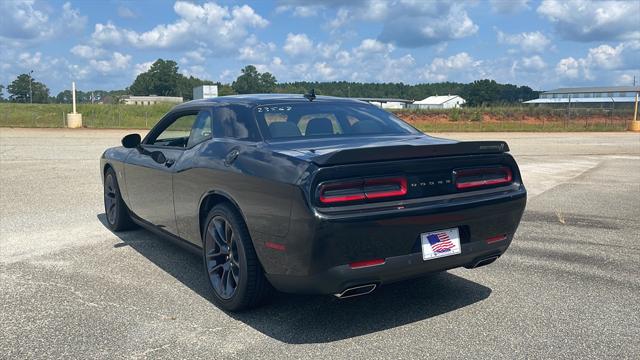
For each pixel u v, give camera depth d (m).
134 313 3.96
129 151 5.89
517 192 4.00
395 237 3.42
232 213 3.89
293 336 3.57
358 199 3.37
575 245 5.95
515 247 5.88
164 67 115.94
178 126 5.09
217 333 3.62
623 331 3.64
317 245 3.27
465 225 3.73
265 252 3.60
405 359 3.23
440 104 98.50
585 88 105.38
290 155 3.55
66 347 3.39
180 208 4.69
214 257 4.16
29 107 44.50
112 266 5.11
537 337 3.54
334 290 3.39
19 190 9.37
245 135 4.16
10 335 3.56
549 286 4.57
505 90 130.88
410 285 4.61
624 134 34.12
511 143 23.73
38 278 4.74
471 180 3.85
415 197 3.56
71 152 16.08
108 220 6.64
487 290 4.48
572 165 14.36
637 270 5.04
